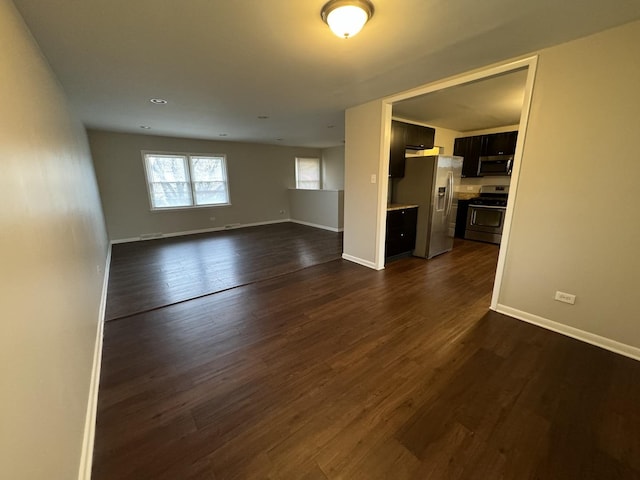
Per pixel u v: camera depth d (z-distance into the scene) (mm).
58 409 1071
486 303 2852
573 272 2197
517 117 4512
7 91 1081
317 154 8938
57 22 1648
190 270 4020
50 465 936
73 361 1391
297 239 5996
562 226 2207
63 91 2781
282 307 2834
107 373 1895
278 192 8180
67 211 1827
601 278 2078
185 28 1784
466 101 3592
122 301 3014
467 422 1486
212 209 6984
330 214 7000
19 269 884
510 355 2033
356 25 1600
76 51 2029
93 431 1431
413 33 1877
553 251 2275
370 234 3939
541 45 2068
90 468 1259
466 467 1257
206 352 2115
